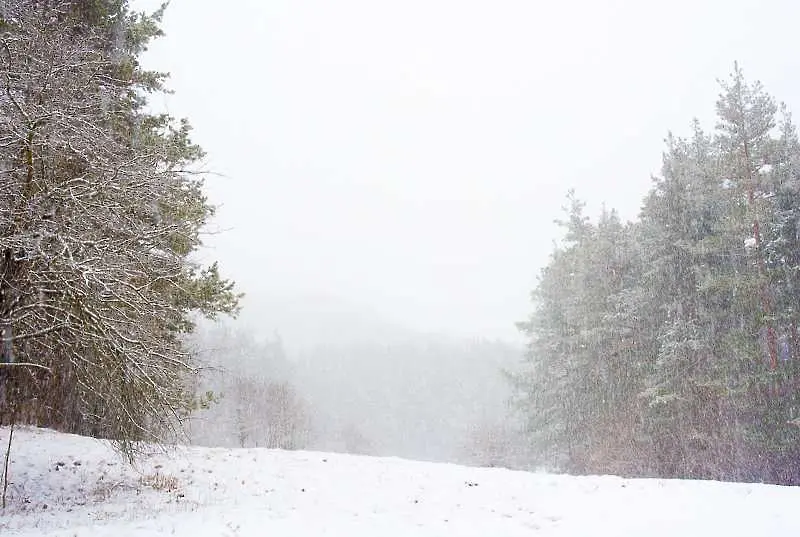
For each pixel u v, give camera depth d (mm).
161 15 19266
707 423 24703
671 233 26375
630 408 28391
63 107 10820
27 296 10219
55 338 10375
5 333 10516
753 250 24031
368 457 16594
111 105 13586
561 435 33719
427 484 13078
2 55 10969
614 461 27453
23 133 9969
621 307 28469
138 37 18172
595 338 30156
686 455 25125
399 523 9898
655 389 25406
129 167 11000
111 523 9086
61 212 10172
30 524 9047
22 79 10609
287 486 12531
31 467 12570
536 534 9297
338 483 12969
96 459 13680
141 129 16250
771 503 10352
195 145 17203
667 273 26516
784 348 24109
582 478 13625
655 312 27688
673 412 25875
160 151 12234
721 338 24547
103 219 10180
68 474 12438
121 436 10445
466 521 10125
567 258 35312
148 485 12078
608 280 30547
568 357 32844
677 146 28328
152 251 11094
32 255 9281
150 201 11633
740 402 23453
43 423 15969
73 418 15461
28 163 10320
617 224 33156
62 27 13250
